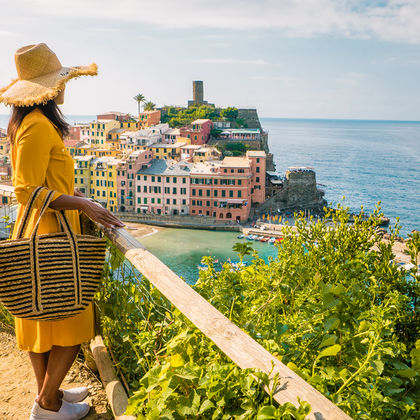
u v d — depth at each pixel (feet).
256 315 9.82
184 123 485.97
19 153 8.46
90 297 8.80
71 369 12.84
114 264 10.82
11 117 8.93
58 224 8.96
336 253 12.54
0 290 8.07
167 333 9.07
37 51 8.64
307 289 10.73
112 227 9.09
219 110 512.63
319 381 6.67
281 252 12.40
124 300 10.44
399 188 524.11
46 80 8.63
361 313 8.66
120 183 299.58
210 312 5.92
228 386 5.83
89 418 10.62
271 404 4.91
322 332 8.29
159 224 288.10
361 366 6.75
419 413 7.00
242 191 288.71
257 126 504.43
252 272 11.68
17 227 9.29
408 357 9.72
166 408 6.13
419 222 358.84
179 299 6.43
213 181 289.74
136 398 6.53
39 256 8.18
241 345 5.32
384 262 11.93
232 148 422.00
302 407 4.31
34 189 8.38
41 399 9.89
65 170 9.06
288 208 322.75
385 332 7.31
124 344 10.57
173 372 6.24
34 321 9.27
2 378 12.44
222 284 10.55
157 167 302.25
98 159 311.27
